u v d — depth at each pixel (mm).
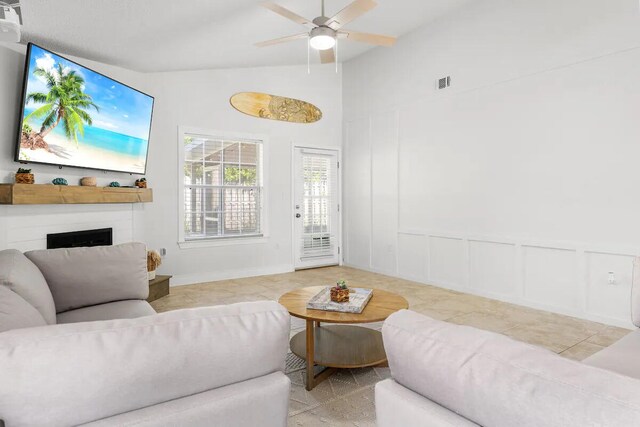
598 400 587
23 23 2809
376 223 5629
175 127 4734
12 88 3105
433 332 860
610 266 3232
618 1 3146
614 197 3191
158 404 808
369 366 2332
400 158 5211
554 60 3553
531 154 3748
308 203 5961
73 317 2082
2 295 1254
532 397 643
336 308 2264
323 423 1828
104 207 3943
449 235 4555
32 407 696
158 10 2959
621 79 3139
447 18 4527
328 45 3051
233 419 859
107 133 3781
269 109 5512
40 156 3143
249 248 5363
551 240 3602
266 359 934
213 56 4402
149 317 873
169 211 4707
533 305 3760
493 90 4066
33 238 3215
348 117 6105
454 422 749
